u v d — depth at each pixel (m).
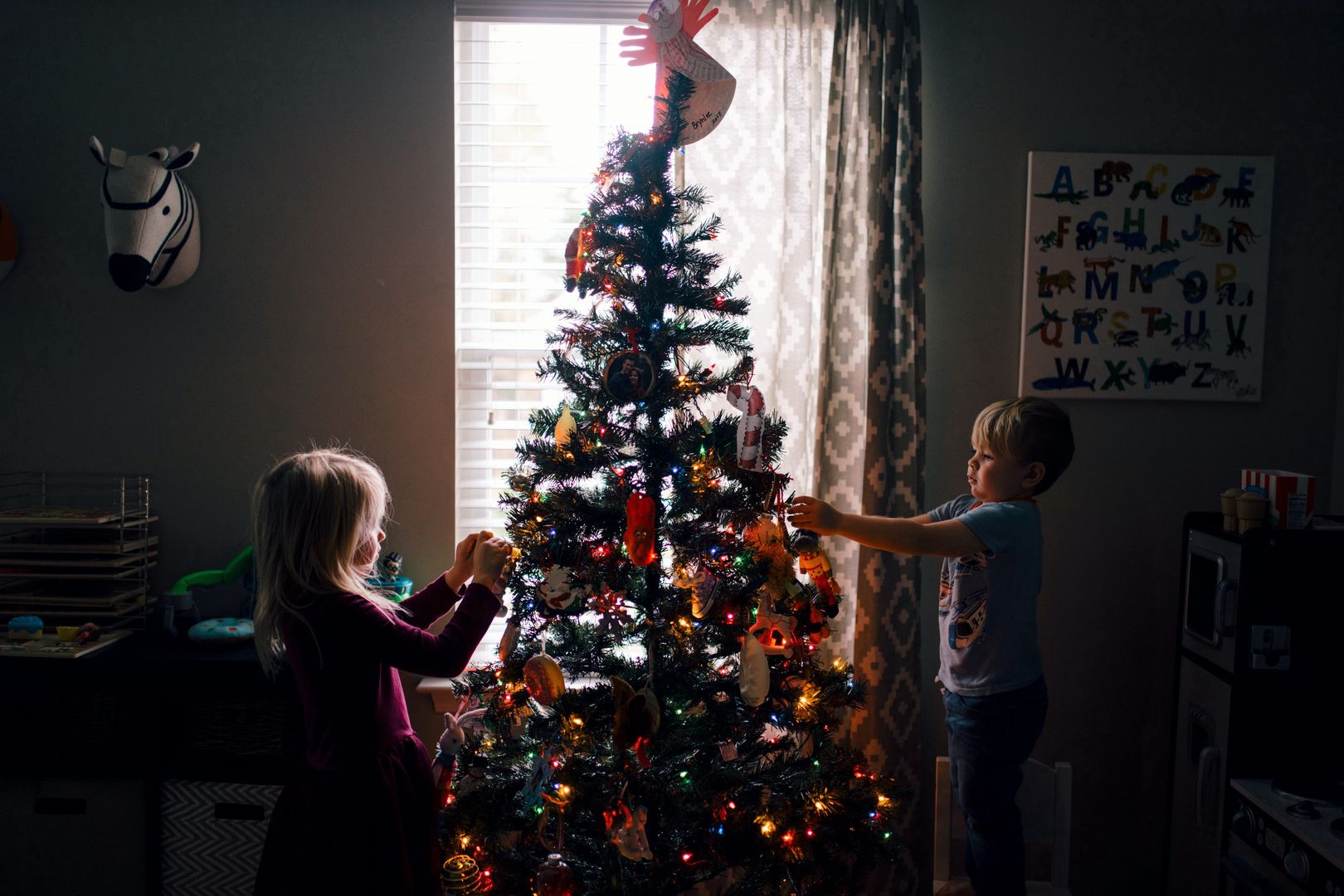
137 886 2.26
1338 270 2.59
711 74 1.86
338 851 1.71
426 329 2.54
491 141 2.62
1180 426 2.61
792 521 1.87
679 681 1.77
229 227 2.51
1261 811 1.90
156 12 2.46
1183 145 2.57
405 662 1.74
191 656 2.19
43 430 2.54
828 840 1.84
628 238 1.77
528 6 2.54
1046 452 2.02
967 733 2.05
